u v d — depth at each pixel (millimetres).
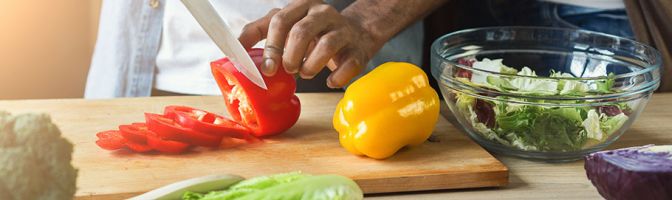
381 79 1024
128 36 1471
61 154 660
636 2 1308
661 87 1360
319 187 779
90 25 2002
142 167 975
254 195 773
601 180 859
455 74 1056
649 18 1312
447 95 1091
